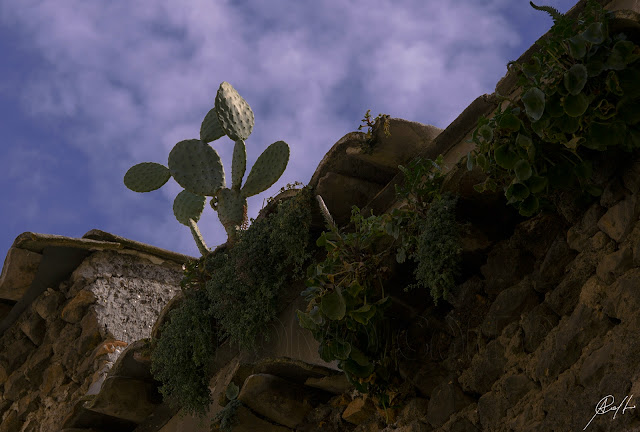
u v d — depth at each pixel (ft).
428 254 13.26
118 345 25.73
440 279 13.25
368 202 16.44
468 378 13.37
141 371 21.12
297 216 16.65
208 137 21.44
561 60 11.15
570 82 10.94
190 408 19.13
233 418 17.15
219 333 19.06
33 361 26.91
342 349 14.35
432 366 14.26
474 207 13.48
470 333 13.70
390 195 15.15
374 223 14.43
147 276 27.63
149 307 27.12
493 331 13.08
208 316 18.99
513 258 13.24
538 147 11.76
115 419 21.86
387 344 14.84
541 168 11.89
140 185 22.54
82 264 26.68
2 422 26.81
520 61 12.89
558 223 12.85
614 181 11.75
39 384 26.63
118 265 27.25
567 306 12.07
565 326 11.71
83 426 22.00
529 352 12.41
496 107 13.67
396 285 14.66
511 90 13.33
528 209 11.97
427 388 14.25
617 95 11.00
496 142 11.85
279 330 17.78
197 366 19.19
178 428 20.47
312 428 16.80
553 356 11.68
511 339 12.72
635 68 10.96
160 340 19.71
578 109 10.93
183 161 21.20
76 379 25.59
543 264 12.59
